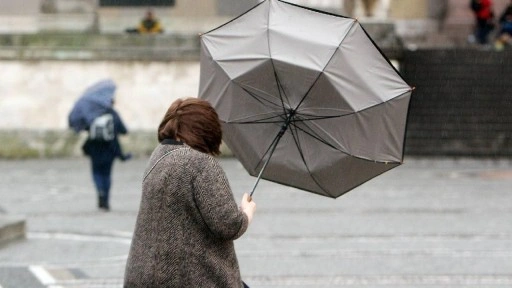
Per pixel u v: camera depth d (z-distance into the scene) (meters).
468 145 70.56
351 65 13.19
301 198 46.47
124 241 33.91
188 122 12.11
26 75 69.69
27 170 60.66
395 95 13.16
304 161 13.73
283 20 13.62
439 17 93.81
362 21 71.81
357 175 13.65
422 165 64.44
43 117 69.69
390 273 27.69
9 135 69.19
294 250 31.73
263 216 40.03
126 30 73.69
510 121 71.38
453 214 40.47
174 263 11.71
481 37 84.75
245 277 27.09
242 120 13.86
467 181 53.97
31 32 70.00
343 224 37.66
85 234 35.50
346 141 13.37
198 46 69.75
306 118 13.48
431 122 71.19
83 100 41.09
